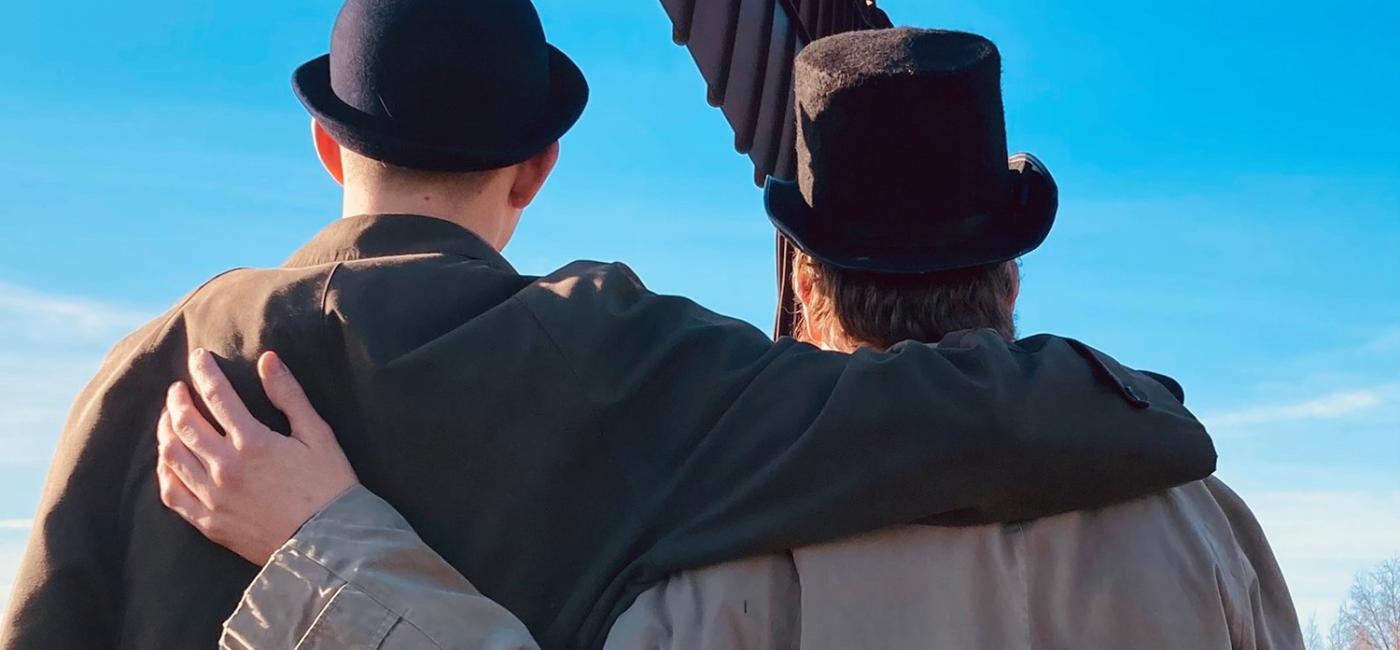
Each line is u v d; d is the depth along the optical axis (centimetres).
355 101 177
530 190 192
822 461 155
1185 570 162
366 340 162
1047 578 160
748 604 156
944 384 158
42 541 158
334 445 159
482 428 162
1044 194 183
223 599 156
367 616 145
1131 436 158
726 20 339
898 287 179
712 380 168
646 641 153
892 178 179
